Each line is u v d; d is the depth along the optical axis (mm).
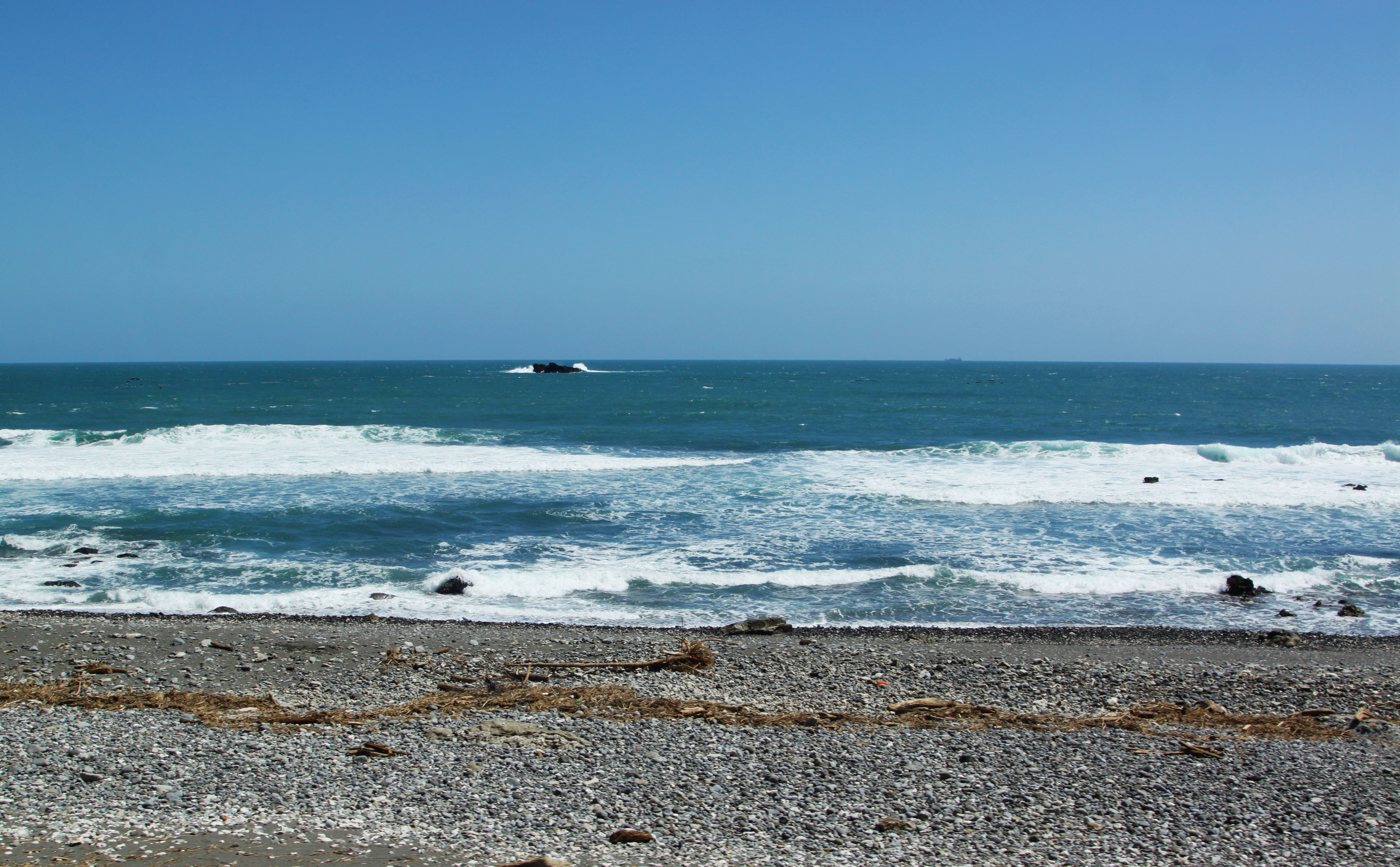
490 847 5391
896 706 8945
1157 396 78750
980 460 29109
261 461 26547
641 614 13266
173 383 95500
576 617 13062
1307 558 16578
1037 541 17969
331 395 70250
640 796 6336
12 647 10516
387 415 48562
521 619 12914
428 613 13156
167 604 13180
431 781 6508
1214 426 46156
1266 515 20562
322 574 15039
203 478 24094
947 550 17172
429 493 22219
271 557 16125
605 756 7195
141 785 6227
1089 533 18688
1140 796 6559
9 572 14836
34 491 21891
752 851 5461
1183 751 7648
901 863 5355
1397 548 17562
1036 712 9102
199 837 5398
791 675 10148
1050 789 6672
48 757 6715
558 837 5590
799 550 17109
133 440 30875
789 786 6613
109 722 7754
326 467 25469
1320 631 12711
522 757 7098
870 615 13375
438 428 39156
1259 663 10969
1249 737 8227
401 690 9328
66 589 13875
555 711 8531
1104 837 5805
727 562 16203
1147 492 22922
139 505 20141
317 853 5207
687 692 9453
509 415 48844
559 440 35531
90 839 5297
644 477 25203
